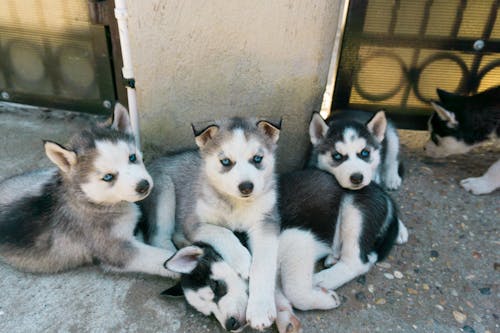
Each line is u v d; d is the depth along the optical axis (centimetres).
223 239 63
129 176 63
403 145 112
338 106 108
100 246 67
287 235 68
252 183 60
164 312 64
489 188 92
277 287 66
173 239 73
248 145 62
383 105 108
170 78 79
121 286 68
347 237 71
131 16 74
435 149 104
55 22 99
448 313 66
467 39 98
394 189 94
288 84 82
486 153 110
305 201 72
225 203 66
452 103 98
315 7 75
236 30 76
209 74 80
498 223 85
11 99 112
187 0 72
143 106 82
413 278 72
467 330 64
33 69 107
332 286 68
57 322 62
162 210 74
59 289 67
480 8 94
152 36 75
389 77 104
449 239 81
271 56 79
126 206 68
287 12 75
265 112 85
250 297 59
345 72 103
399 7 94
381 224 73
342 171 75
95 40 100
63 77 107
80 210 66
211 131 64
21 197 69
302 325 63
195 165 74
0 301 65
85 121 111
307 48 78
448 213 87
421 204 90
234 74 80
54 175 70
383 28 97
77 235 67
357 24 96
